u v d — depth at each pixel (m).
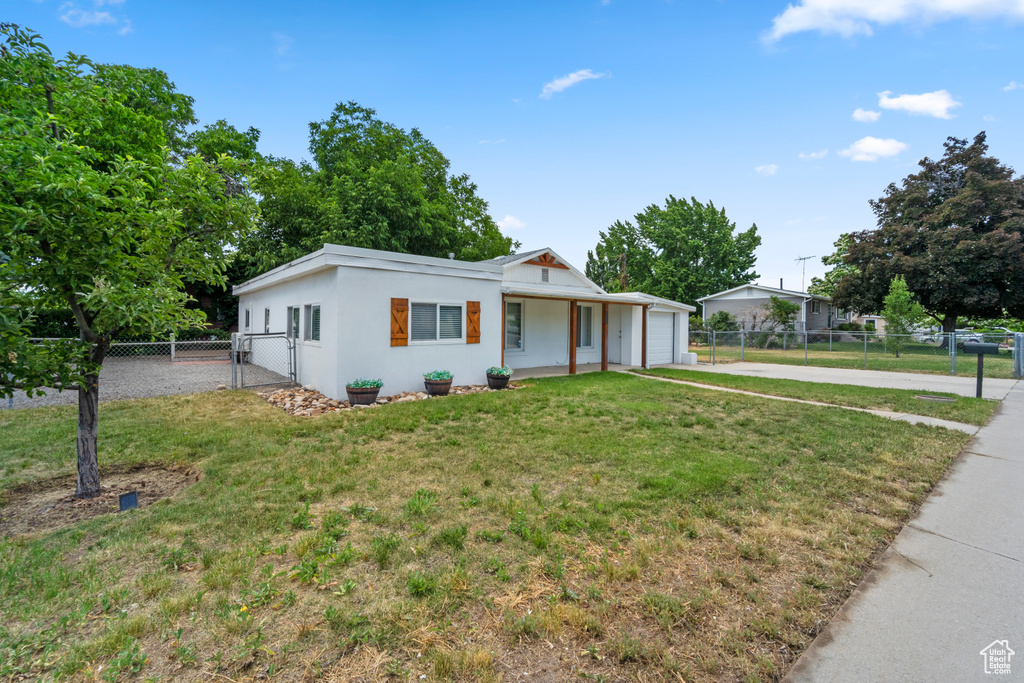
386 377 8.90
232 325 22.77
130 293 3.50
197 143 20.33
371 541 3.13
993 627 2.29
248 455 5.07
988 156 24.16
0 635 2.15
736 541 3.20
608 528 3.33
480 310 10.49
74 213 3.34
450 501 3.83
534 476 4.46
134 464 4.84
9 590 2.53
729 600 2.51
